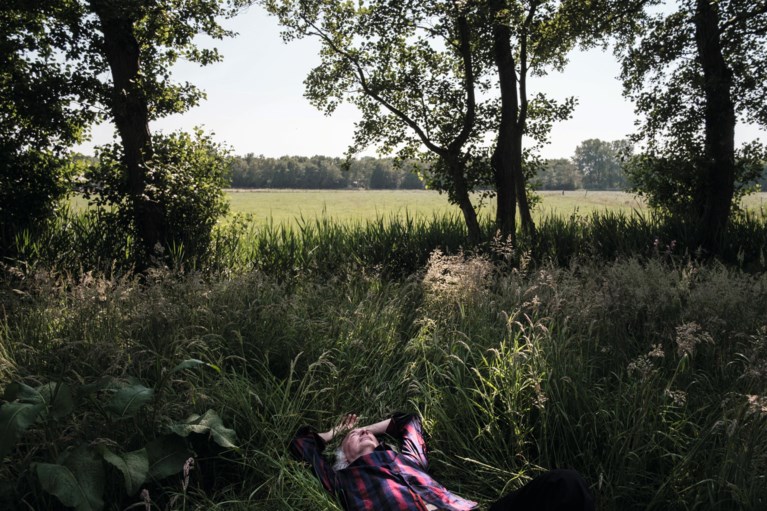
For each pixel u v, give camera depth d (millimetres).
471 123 10188
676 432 3420
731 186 10648
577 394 3627
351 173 114250
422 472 3115
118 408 3152
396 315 5629
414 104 10945
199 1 9695
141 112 9391
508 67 10047
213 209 9992
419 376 4664
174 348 4359
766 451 3006
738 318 4750
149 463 3191
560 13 10531
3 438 2742
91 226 9422
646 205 13000
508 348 4379
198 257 8953
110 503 3102
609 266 7070
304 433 3598
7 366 4074
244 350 4816
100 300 5133
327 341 4898
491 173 10828
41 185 9758
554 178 133750
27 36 9359
